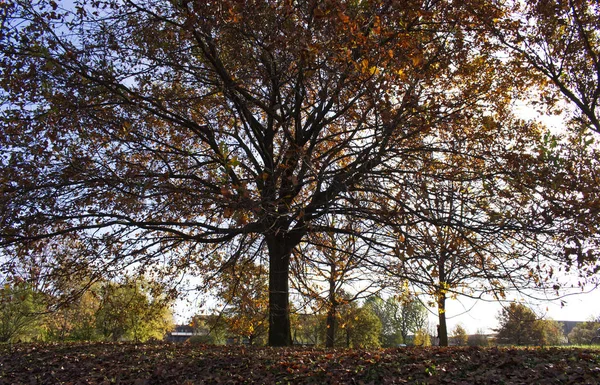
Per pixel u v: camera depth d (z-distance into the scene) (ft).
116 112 32.86
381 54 23.94
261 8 26.43
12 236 26.99
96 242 32.07
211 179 33.58
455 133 32.53
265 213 22.11
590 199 24.81
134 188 28.73
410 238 25.54
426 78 31.12
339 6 21.17
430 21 31.58
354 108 32.94
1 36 26.20
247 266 40.32
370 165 30.40
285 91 34.24
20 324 93.40
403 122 28.37
